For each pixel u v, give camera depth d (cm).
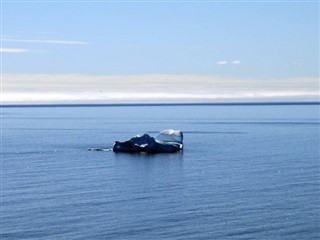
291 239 7444
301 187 10538
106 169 13362
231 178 11762
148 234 7644
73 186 10981
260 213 8581
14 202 9494
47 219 8381
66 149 18300
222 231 7744
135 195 10012
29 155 16700
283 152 17125
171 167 13612
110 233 7706
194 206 9069
